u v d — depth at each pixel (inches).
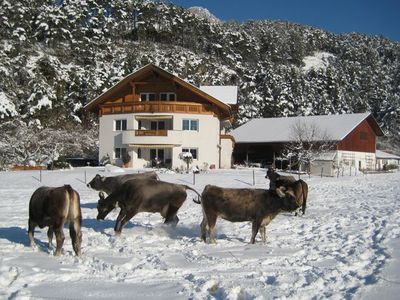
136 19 4653.1
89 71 2618.1
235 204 392.8
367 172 1914.4
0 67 2065.7
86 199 767.1
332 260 318.7
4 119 1834.4
